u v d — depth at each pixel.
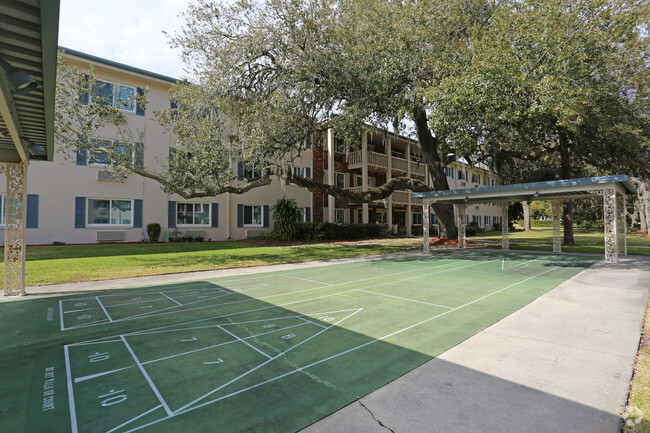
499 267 11.23
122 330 4.84
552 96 9.65
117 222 17.73
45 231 15.62
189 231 19.53
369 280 8.88
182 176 13.55
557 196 15.45
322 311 5.84
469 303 6.37
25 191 7.25
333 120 15.52
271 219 23.47
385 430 2.45
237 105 13.90
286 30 13.05
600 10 10.70
